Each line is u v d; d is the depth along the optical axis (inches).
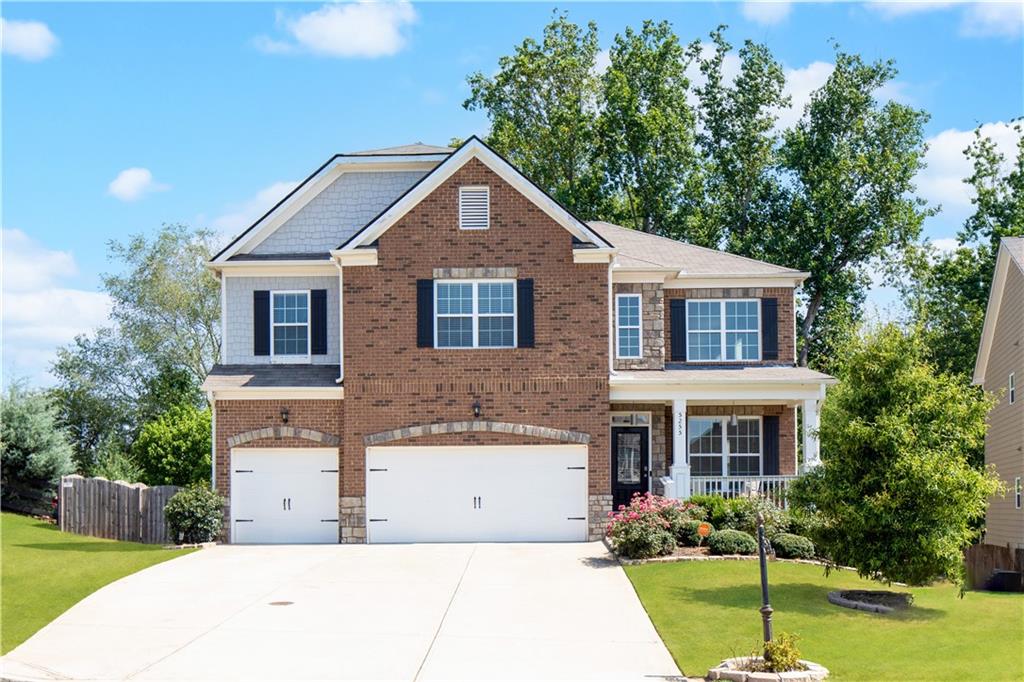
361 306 1154.0
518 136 2070.6
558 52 2073.1
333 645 661.3
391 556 1026.7
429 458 1148.5
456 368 1147.3
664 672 604.4
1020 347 1318.9
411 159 1259.8
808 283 1886.1
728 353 1251.8
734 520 1035.9
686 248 1344.7
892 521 772.6
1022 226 1740.9
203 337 2159.2
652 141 1941.4
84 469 1911.9
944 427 798.5
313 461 1160.2
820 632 697.0
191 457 1510.8
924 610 775.1
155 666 609.0
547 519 1141.1
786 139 1957.4
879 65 1915.6
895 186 1862.7
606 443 1141.7
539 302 1151.0
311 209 1268.5
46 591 804.0
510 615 749.3
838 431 805.2
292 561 993.5
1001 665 611.2
